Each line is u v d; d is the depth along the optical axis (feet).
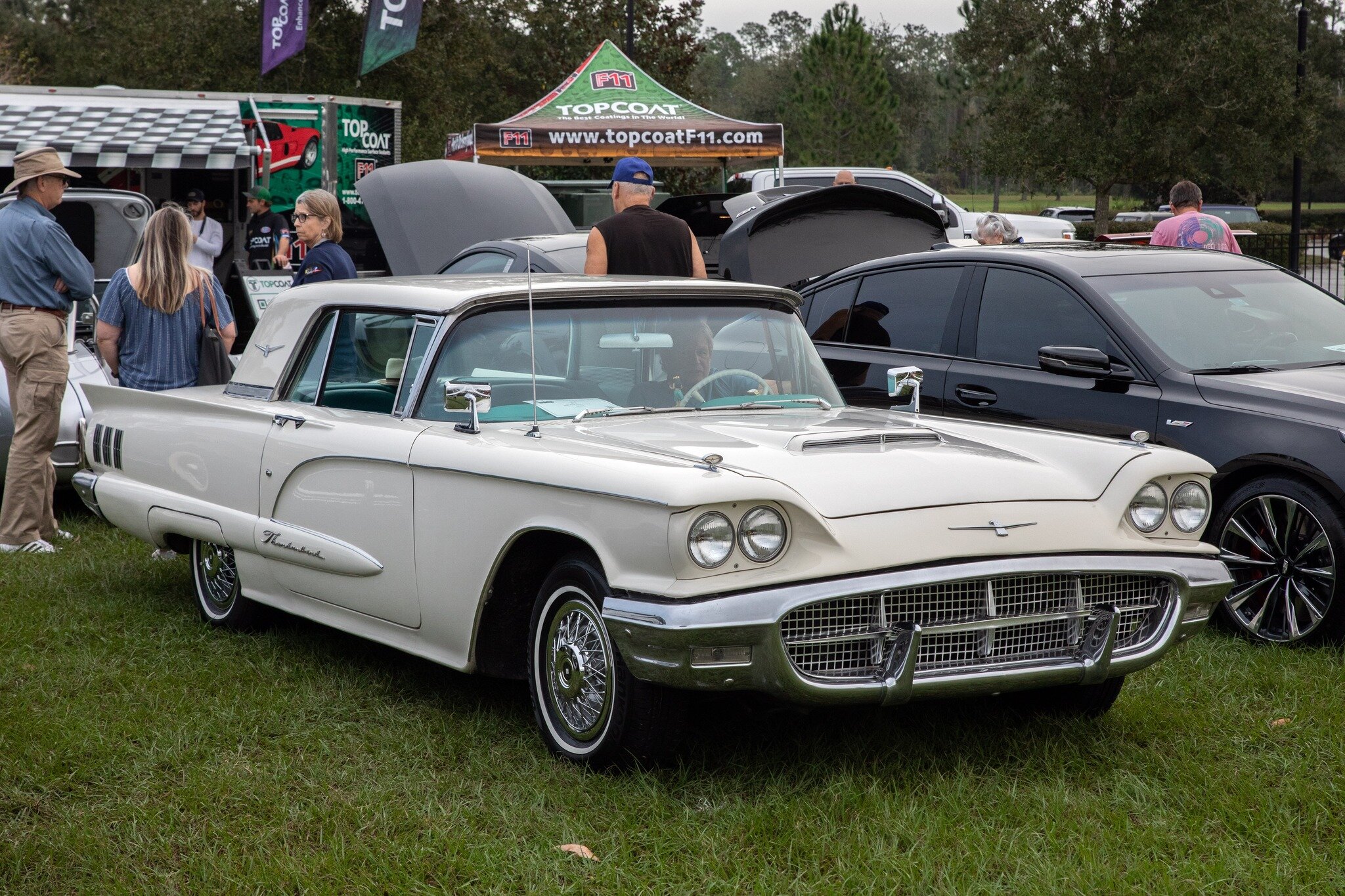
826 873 10.66
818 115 126.11
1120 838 11.16
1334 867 10.63
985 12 107.76
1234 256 22.07
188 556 22.45
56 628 17.79
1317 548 16.94
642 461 12.07
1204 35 101.81
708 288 15.85
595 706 12.64
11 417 24.30
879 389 22.20
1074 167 103.40
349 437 14.90
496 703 14.97
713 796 12.17
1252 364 19.10
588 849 11.07
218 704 14.83
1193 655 16.58
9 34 157.89
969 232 56.44
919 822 11.44
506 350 14.65
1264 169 106.11
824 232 28.84
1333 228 128.88
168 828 11.52
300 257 49.21
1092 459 13.32
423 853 10.93
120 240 32.32
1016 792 12.21
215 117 45.14
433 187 36.78
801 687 11.37
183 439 17.88
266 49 62.23
